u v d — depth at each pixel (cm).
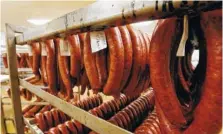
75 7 501
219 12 44
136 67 90
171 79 60
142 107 179
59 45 119
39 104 284
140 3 50
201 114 48
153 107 194
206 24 47
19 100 188
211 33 46
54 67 132
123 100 191
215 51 45
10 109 404
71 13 79
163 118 61
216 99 45
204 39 51
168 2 44
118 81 84
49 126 174
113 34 79
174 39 58
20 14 554
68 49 110
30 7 496
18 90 187
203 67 53
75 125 153
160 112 62
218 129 47
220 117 46
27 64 288
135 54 88
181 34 58
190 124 54
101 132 82
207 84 47
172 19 55
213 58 45
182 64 68
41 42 141
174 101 57
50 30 98
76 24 76
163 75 57
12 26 175
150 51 59
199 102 51
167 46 57
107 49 89
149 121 137
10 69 180
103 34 81
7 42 174
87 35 90
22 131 190
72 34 98
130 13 53
